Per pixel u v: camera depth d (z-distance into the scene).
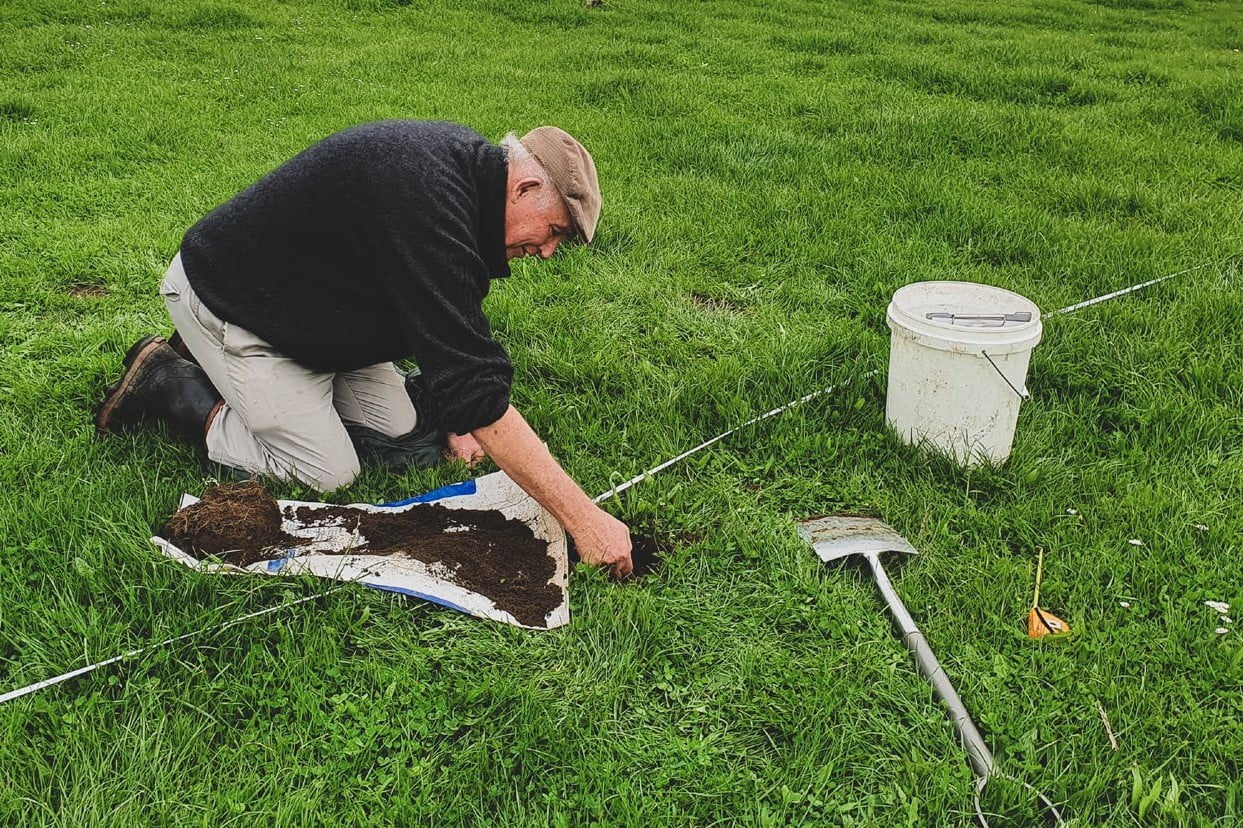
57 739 2.12
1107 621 2.57
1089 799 2.09
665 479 3.12
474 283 2.43
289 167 2.60
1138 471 3.23
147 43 9.04
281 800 2.03
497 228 2.49
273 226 2.58
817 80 8.64
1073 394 3.69
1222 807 2.10
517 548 2.74
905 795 2.08
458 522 2.82
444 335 2.39
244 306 2.70
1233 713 2.31
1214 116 7.61
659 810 2.06
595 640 2.45
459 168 2.44
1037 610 2.59
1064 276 4.67
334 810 2.03
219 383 2.88
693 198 5.56
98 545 2.58
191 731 2.16
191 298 2.77
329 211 2.49
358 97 7.45
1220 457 3.31
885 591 2.62
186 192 5.35
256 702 2.26
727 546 2.81
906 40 10.90
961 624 2.58
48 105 6.81
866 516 2.96
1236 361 3.84
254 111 7.03
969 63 9.37
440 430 3.25
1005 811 2.07
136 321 4.00
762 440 3.37
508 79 8.24
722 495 3.06
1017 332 2.98
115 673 2.29
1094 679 2.39
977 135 6.79
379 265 2.43
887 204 5.52
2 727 2.10
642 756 2.18
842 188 5.77
